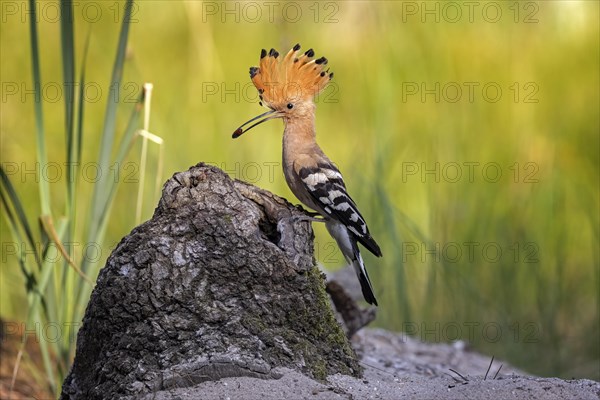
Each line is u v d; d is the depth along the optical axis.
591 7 15.46
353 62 15.31
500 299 12.51
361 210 12.54
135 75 14.36
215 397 5.75
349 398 5.92
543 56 15.08
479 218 13.16
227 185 6.60
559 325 12.68
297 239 6.74
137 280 6.30
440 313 12.29
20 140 13.42
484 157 14.02
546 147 13.95
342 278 9.98
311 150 8.29
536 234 13.10
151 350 6.17
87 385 6.55
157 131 13.43
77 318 8.58
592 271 13.16
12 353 10.30
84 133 13.23
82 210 12.02
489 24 15.54
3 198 8.25
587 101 14.62
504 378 6.63
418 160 14.12
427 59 15.09
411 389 6.29
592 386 6.11
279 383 5.89
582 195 13.66
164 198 6.57
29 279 8.37
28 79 14.26
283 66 8.28
